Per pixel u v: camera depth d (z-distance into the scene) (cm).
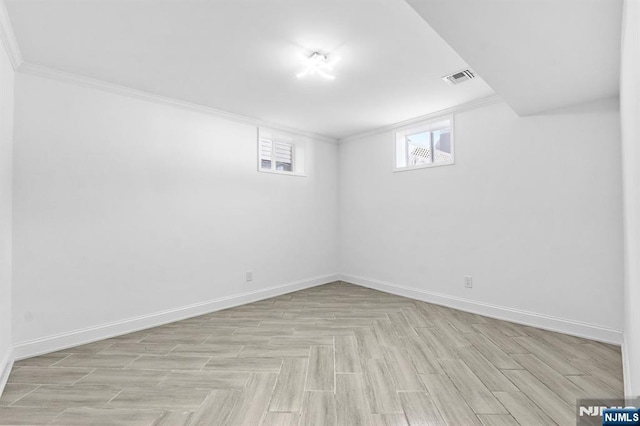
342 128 440
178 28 201
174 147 328
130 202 296
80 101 270
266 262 410
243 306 371
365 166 464
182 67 255
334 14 188
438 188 372
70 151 263
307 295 418
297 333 281
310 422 158
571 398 176
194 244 341
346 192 494
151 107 312
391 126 423
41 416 164
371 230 455
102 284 278
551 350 239
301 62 247
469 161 341
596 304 258
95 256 275
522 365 216
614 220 250
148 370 214
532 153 294
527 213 297
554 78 222
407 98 323
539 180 290
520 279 302
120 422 159
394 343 256
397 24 199
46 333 248
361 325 301
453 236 356
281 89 300
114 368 218
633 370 140
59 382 199
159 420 160
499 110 316
